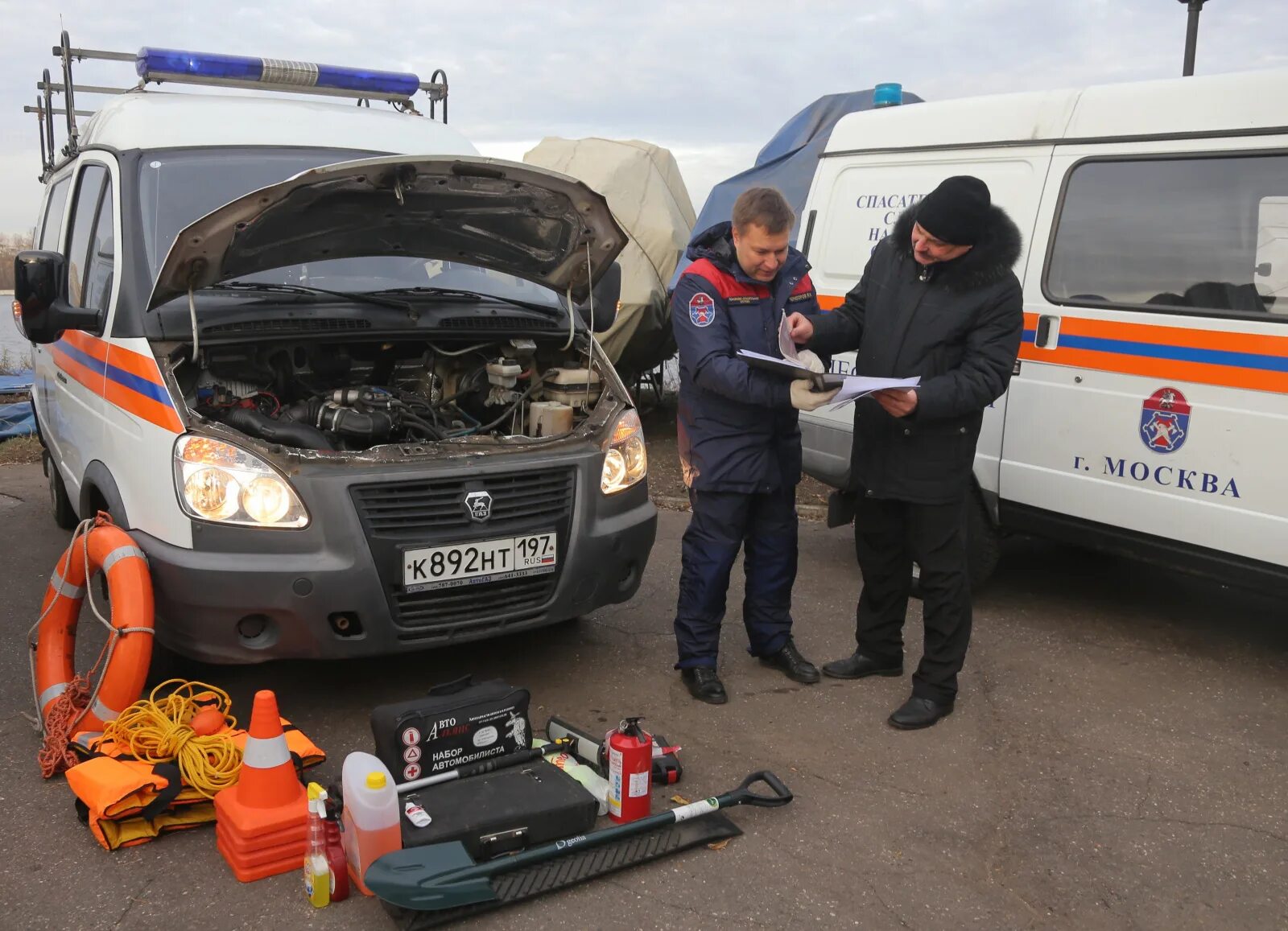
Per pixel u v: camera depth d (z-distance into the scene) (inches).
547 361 180.1
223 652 137.2
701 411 153.6
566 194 151.0
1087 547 188.5
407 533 139.9
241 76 205.2
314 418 155.3
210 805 124.3
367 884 103.5
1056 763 144.2
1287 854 122.9
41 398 228.2
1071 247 186.9
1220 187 168.2
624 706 158.9
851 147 230.7
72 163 212.7
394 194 147.2
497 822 115.9
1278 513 160.1
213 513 135.4
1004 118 199.9
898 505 160.6
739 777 138.4
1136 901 113.4
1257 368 160.9
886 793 135.0
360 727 148.9
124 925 105.5
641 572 164.6
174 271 142.6
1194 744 150.6
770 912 109.7
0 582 212.5
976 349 144.6
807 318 157.1
